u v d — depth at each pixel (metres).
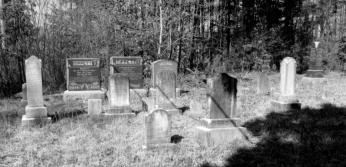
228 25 27.48
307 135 8.33
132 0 19.03
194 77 19.45
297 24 32.00
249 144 7.63
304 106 12.43
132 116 10.36
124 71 15.02
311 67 21.73
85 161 6.49
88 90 14.23
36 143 7.63
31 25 17.34
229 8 27.72
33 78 9.27
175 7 19.25
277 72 26.23
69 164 6.35
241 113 11.13
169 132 7.31
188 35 20.56
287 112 11.32
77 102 13.36
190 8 20.73
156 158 6.64
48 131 8.62
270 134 8.41
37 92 9.34
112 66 14.88
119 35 19.14
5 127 8.92
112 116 10.16
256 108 12.09
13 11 16.30
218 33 27.64
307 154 6.97
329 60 28.58
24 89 12.44
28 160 6.55
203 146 7.45
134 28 19.19
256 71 24.98
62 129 8.80
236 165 6.36
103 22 19.12
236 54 25.03
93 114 10.61
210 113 7.71
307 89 17.38
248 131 8.73
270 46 25.98
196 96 14.74
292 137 8.15
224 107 7.82
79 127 9.02
